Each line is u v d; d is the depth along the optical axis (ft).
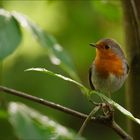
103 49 35.50
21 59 45.03
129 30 27.76
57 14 46.60
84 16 45.75
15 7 45.60
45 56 45.03
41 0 46.60
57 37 46.24
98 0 36.60
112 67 34.24
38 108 44.14
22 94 18.89
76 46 46.68
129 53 27.63
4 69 43.96
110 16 36.81
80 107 45.78
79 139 15.65
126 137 21.49
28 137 14.15
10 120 14.42
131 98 27.20
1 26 19.72
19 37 19.67
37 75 44.16
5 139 29.55
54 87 44.32
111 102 18.20
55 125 15.49
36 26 21.62
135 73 27.17
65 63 22.39
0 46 18.95
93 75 34.96
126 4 27.94
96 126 47.57
